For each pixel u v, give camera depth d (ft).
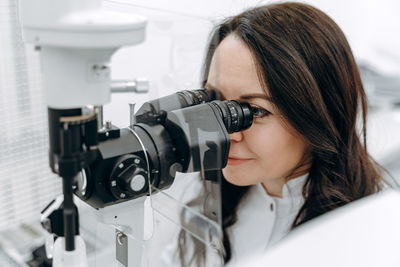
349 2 5.94
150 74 2.18
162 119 2.25
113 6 2.05
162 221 2.36
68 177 1.87
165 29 2.16
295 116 2.95
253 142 2.99
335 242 1.26
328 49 3.06
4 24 3.34
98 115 2.07
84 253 2.11
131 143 2.12
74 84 1.76
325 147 3.16
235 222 3.73
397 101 5.82
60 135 1.83
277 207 3.60
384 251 1.23
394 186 4.15
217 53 2.43
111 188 2.06
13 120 3.53
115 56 2.14
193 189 2.23
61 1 1.61
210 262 2.25
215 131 2.24
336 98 3.19
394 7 6.51
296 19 2.99
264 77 2.77
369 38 6.61
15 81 3.46
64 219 1.97
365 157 3.64
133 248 2.35
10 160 3.51
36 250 2.85
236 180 3.20
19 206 3.60
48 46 1.72
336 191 3.40
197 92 2.32
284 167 3.19
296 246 1.26
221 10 2.83
